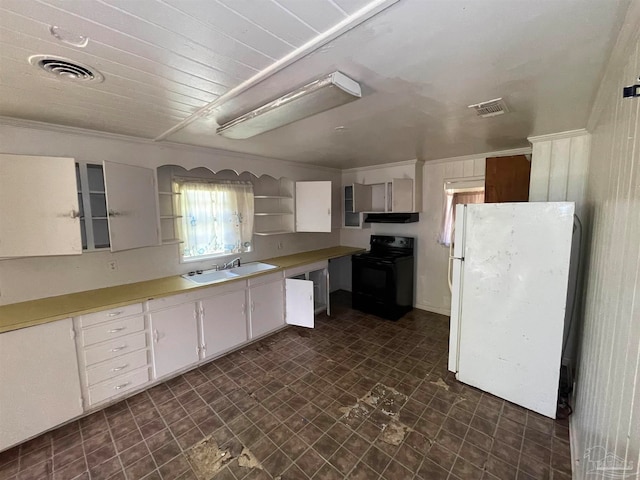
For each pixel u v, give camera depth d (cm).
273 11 96
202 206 336
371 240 487
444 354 307
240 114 200
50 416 198
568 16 100
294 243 456
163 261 305
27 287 225
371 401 232
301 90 151
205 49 120
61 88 156
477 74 146
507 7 95
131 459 180
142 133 251
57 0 87
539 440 191
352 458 178
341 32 109
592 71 141
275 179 427
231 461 177
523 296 217
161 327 252
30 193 199
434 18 101
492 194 302
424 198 426
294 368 282
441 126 240
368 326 381
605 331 129
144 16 97
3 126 209
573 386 234
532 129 249
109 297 237
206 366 287
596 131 209
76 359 208
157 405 229
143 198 266
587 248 221
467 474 167
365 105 190
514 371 224
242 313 317
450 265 281
